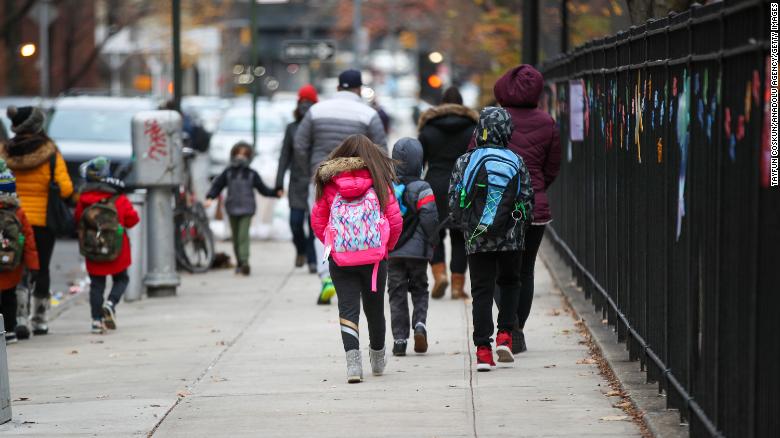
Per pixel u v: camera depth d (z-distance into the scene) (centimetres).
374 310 2486
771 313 1409
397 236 2461
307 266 4800
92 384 2556
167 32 16625
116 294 3319
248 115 9019
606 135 2961
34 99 8325
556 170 2662
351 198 2416
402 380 2466
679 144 1966
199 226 4666
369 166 2425
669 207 2061
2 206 3006
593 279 3195
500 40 8275
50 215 3225
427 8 12788
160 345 3052
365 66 19238
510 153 2427
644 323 2333
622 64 2703
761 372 1450
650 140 2267
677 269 2003
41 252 3250
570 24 5325
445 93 3641
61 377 2656
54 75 15238
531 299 2686
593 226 3241
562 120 4272
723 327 1642
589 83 3344
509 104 2662
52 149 3209
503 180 2389
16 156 3192
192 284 4328
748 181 1488
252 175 4541
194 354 2895
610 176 2889
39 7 12825
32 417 2238
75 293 4212
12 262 2998
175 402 2336
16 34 12225
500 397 2261
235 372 2641
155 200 4016
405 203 2714
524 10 4978
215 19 17900
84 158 6250
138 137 3966
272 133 8869
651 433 1928
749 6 1462
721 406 1661
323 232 2477
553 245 4722
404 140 2744
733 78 1563
